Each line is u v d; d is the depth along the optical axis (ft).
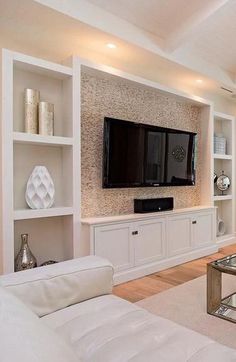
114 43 10.06
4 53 7.89
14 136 8.08
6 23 8.53
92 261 5.31
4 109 7.88
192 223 13.20
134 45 10.23
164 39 11.19
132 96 12.07
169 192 13.74
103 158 10.58
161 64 12.00
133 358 3.32
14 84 8.89
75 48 10.33
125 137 11.12
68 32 9.20
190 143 13.96
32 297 4.37
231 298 8.46
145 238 11.14
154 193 13.07
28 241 9.34
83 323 4.17
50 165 9.77
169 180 13.00
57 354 2.06
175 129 13.41
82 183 10.47
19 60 8.20
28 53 9.38
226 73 14.65
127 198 11.95
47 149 9.71
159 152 12.49
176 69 12.57
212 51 12.87
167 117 13.52
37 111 8.92
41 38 9.51
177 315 7.70
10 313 2.53
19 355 1.83
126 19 9.86
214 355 3.37
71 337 3.84
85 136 10.55
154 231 11.48
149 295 9.10
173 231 12.29
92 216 10.75
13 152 8.87
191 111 14.78
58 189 9.95
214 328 7.04
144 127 11.80
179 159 13.43
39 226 9.59
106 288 5.25
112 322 4.22
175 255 12.35
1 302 2.75
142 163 11.78
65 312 4.52
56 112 9.86
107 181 10.59
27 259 8.54
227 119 16.48
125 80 11.30
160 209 12.44
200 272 11.40
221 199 15.69
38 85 9.42
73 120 9.47
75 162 9.54
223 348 3.61
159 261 11.63
